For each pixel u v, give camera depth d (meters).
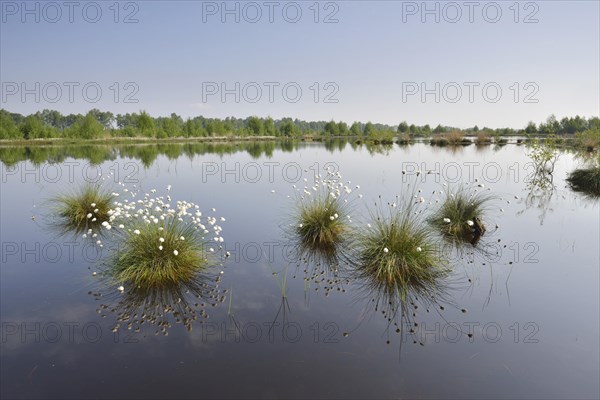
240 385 2.90
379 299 4.54
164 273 4.90
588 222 8.23
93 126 45.25
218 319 3.99
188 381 2.95
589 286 4.88
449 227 7.24
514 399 2.80
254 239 6.96
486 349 3.47
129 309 4.19
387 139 46.78
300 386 2.90
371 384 2.94
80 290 4.66
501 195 11.34
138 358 3.25
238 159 23.91
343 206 7.62
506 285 4.95
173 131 56.81
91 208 8.33
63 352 3.33
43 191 11.53
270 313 4.14
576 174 13.67
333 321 3.98
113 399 2.73
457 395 2.84
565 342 3.60
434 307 4.34
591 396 2.84
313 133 80.81
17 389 2.84
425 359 3.30
